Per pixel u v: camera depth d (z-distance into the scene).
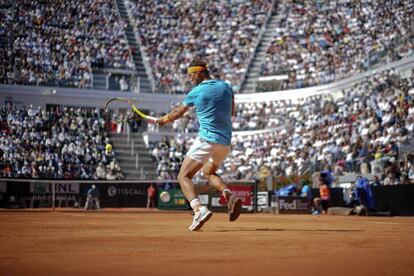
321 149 45.53
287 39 59.47
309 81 55.09
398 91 42.66
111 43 59.28
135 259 6.03
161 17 63.06
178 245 7.69
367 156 39.03
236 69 59.66
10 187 37.16
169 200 39.44
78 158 49.50
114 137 53.38
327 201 35.59
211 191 35.94
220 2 64.56
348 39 54.12
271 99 56.88
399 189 31.20
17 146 48.25
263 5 64.00
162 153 52.59
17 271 5.00
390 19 50.66
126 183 40.56
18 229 11.42
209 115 11.35
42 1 58.69
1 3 56.78
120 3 64.06
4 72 53.53
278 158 49.56
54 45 56.84
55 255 6.39
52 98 54.72
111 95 56.38
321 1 60.16
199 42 61.69
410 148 36.44
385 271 5.13
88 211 35.56
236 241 8.44
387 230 12.17
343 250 7.17
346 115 46.50
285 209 35.88
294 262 5.80
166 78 58.59
